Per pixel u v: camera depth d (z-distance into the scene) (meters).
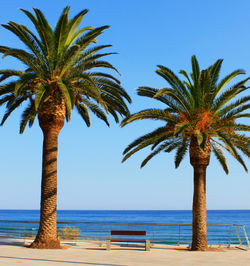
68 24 17.56
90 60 18.31
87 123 22.77
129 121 18.56
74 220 117.50
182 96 19.17
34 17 17.12
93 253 15.53
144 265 11.99
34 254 14.19
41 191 17.61
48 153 17.80
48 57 17.45
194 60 19.41
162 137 19.95
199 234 18.66
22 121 20.20
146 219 126.38
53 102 17.88
